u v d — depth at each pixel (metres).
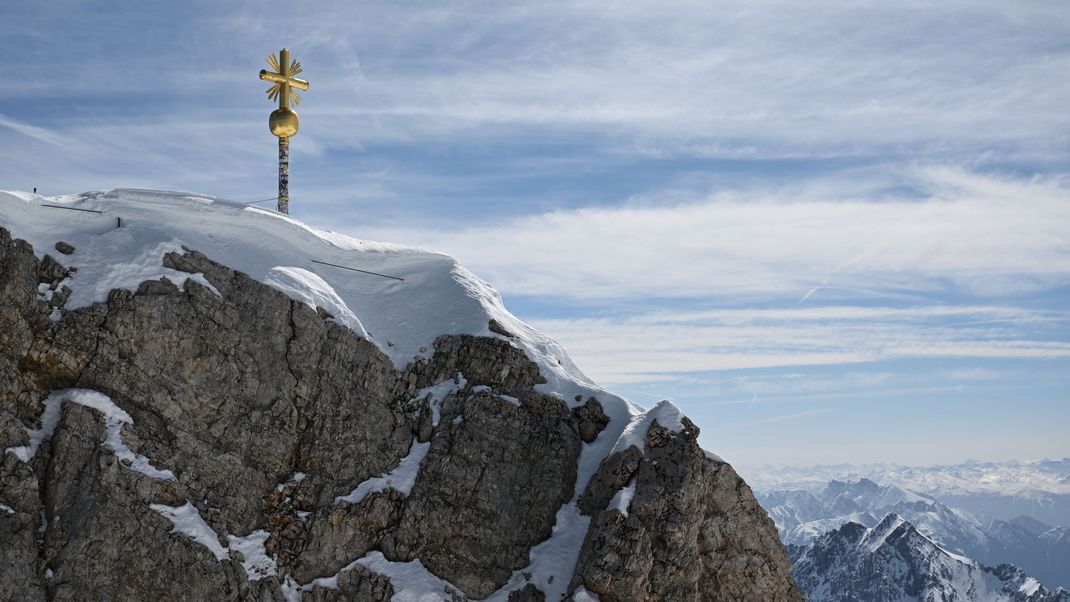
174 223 55.12
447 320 58.78
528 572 50.06
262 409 51.19
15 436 46.16
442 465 52.53
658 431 51.47
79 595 43.66
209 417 49.75
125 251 52.28
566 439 53.97
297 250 58.44
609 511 48.84
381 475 52.34
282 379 52.12
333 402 53.00
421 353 57.31
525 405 55.09
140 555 45.16
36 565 43.97
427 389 56.03
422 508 51.25
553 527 51.56
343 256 59.66
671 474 49.78
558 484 52.47
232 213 56.16
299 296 54.12
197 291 51.66
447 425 54.19
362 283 60.28
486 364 56.28
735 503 51.44
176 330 50.16
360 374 54.59
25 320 48.31
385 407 54.53
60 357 48.12
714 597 49.81
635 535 47.84
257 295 53.25
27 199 51.72
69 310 49.12
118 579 44.44
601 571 47.12
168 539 45.88
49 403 47.78
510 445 53.41
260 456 50.28
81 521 44.75
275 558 48.44
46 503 45.44
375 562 49.97
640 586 47.09
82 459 46.22
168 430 48.66
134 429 47.94
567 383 56.38
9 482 45.03
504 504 51.81
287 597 47.75
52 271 50.28
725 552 50.59
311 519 49.84
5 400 46.81
